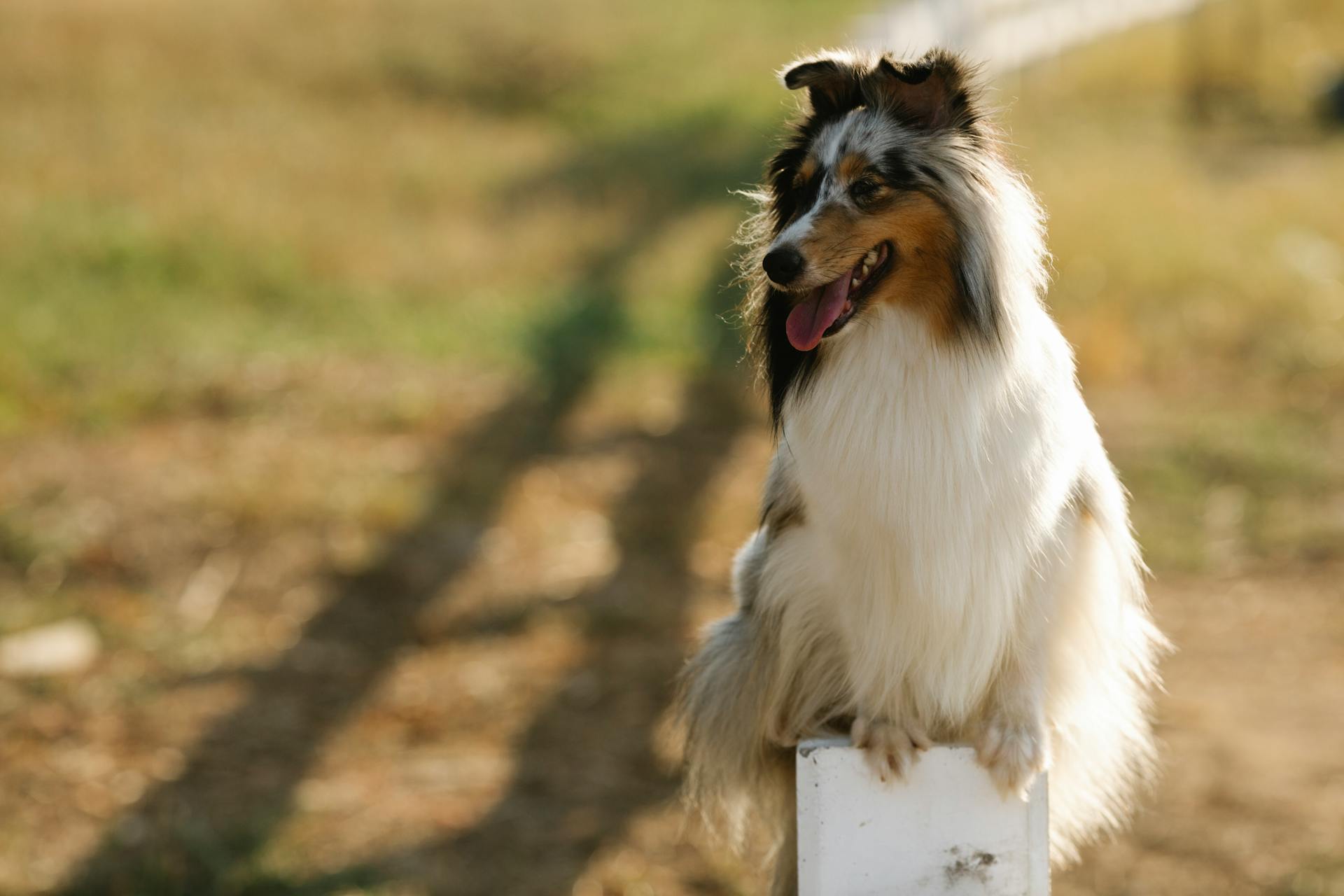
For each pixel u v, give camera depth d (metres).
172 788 7.28
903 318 4.43
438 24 24.89
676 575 9.82
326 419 12.00
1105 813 5.27
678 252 16.41
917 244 4.44
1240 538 10.05
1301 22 27.19
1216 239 15.73
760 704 5.01
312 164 18.31
